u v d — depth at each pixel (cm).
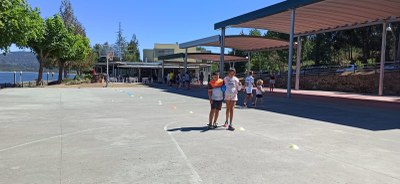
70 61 4569
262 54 6103
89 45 5062
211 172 562
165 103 1759
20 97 2055
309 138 847
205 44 3631
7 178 525
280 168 588
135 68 5866
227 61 5384
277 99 2081
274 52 5850
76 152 686
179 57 4466
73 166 590
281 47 3841
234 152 695
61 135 861
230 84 960
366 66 3525
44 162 614
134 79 5112
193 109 1481
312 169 584
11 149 710
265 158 652
